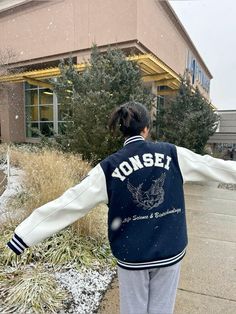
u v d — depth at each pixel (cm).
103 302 239
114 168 140
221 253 338
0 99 1474
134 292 143
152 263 139
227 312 231
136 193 138
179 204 146
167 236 141
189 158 149
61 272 276
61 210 141
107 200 143
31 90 1545
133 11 982
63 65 834
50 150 732
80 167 587
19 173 604
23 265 280
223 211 515
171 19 1347
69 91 777
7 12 1316
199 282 273
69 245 309
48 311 224
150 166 141
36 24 1241
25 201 396
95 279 271
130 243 139
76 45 1130
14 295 234
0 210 378
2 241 307
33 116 1550
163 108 1105
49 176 436
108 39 1041
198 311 231
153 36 1135
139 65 898
